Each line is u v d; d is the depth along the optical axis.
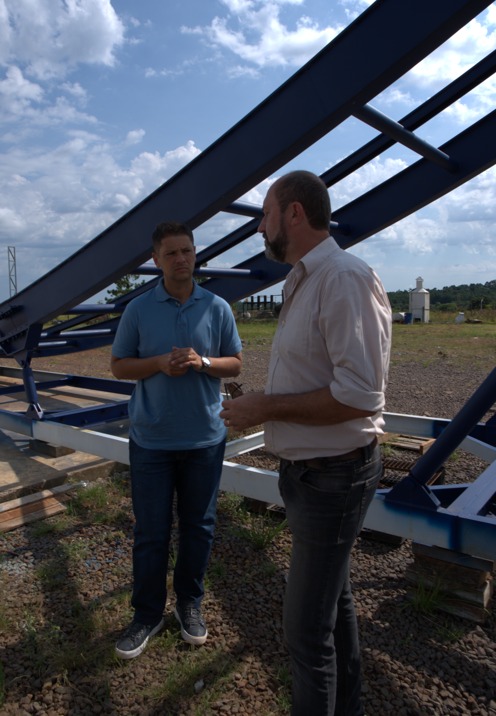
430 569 2.83
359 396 1.56
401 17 2.26
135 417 2.54
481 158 3.55
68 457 5.05
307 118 2.66
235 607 2.84
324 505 1.70
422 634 2.60
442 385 9.25
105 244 4.09
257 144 2.90
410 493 2.85
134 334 2.57
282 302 1.86
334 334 1.61
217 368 2.51
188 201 3.36
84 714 2.14
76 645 2.53
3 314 5.30
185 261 2.51
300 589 1.74
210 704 2.17
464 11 2.09
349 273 1.61
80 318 7.16
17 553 3.44
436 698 2.20
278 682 2.29
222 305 2.72
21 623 2.71
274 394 1.74
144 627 2.51
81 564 3.28
